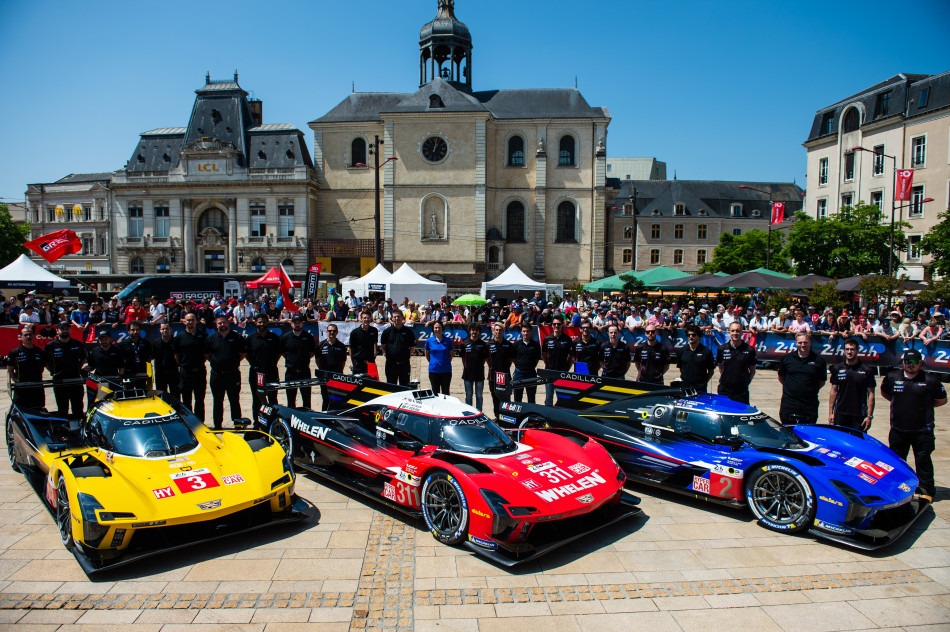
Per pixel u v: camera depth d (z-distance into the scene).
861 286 24.73
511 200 52.00
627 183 70.81
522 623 4.75
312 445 8.16
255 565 5.68
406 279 30.17
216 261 53.03
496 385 10.63
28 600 4.97
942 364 15.63
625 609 4.99
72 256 58.47
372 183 51.75
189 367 9.96
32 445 7.19
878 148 41.97
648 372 11.01
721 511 7.27
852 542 6.11
